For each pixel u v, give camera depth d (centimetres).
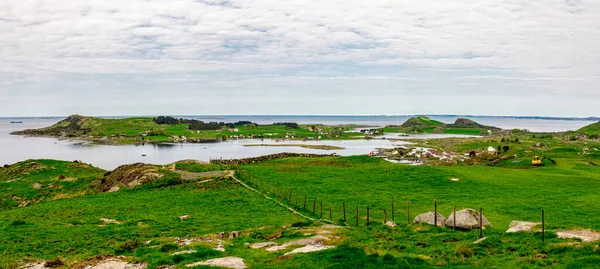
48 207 5966
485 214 5256
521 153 12769
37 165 9550
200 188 7412
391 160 14500
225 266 2570
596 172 9194
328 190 7238
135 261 2750
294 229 3941
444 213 5362
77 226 4566
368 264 2481
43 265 2809
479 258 2647
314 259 2642
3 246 3619
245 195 6731
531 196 6406
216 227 4491
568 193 6588
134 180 7944
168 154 17338
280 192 7038
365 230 3900
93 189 7856
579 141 18312
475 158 13688
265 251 3045
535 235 3047
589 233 3028
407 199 6444
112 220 4962
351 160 12119
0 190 7662
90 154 17175
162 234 4109
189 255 2841
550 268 2295
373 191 7150
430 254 2831
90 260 2789
